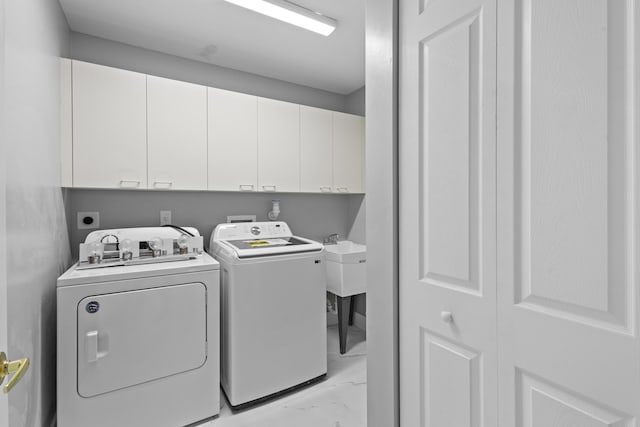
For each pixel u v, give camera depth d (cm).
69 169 176
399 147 111
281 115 254
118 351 150
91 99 183
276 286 194
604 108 63
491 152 83
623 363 60
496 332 82
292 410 182
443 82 95
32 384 125
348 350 261
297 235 302
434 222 99
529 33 75
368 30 121
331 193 301
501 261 81
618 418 62
